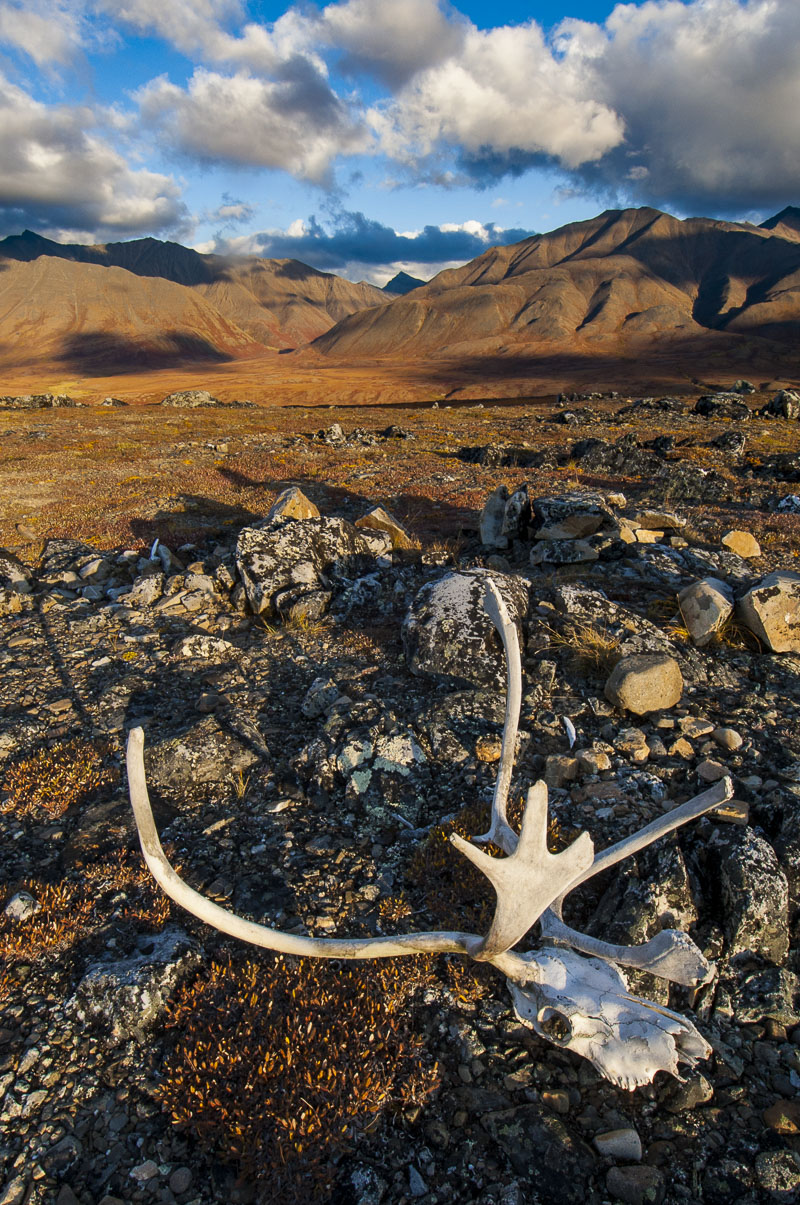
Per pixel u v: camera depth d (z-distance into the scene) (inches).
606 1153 108.5
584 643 259.0
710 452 957.8
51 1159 110.9
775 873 141.9
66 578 448.1
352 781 194.5
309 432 1461.6
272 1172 105.1
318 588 368.2
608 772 191.3
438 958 142.0
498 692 242.1
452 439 1274.6
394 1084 117.6
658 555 363.9
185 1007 130.6
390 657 291.7
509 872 93.0
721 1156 108.1
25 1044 130.0
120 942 152.2
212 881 168.6
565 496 429.7
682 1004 131.3
